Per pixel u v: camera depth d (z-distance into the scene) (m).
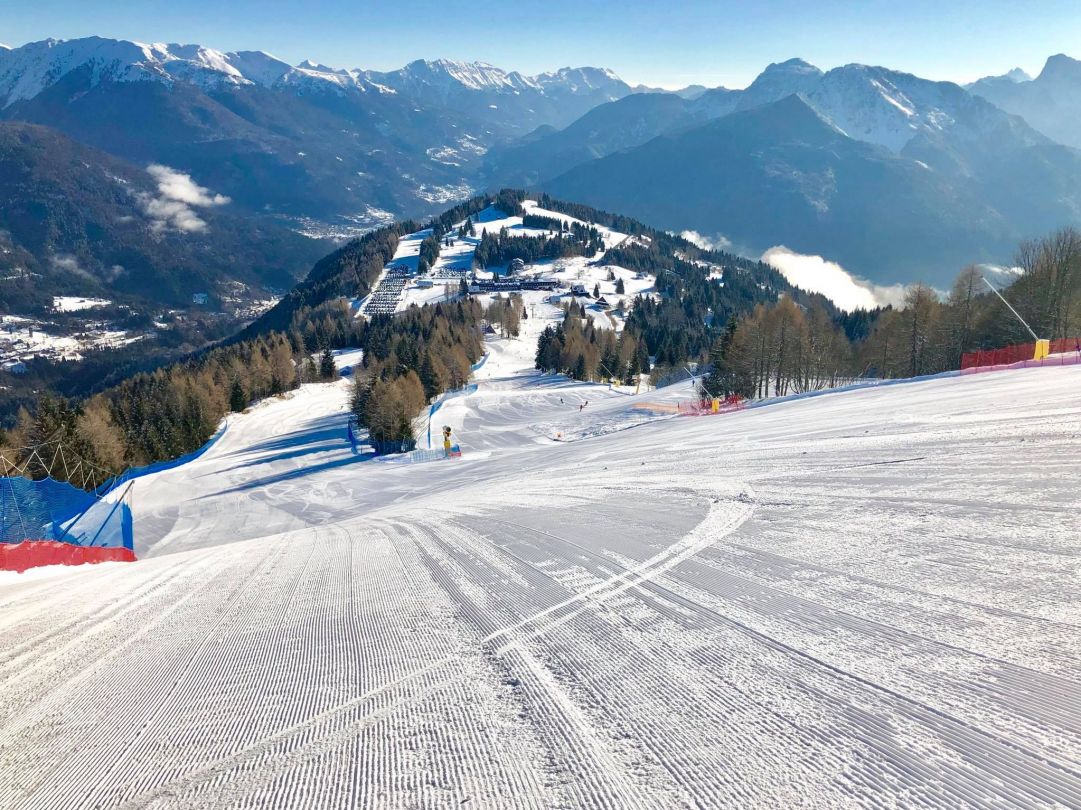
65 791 2.74
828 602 3.91
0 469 39.38
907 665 3.04
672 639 3.63
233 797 2.55
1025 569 4.04
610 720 2.84
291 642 4.31
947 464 7.64
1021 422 9.86
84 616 5.71
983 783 2.20
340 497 31.45
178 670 4.03
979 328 46.50
